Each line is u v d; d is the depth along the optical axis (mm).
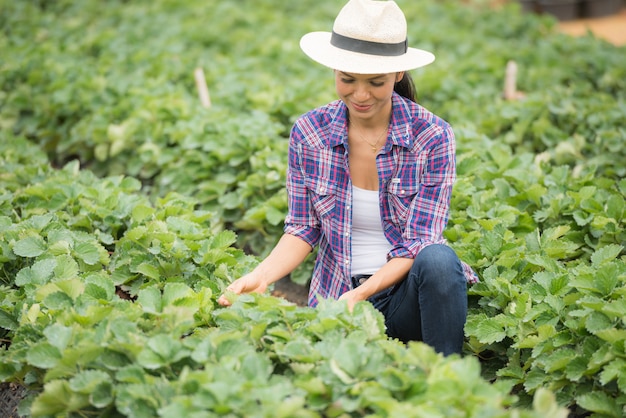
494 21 9992
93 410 2730
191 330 3205
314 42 3287
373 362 2627
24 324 3051
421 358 2600
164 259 3723
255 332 2857
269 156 5066
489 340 3258
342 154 3326
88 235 3971
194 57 8227
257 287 3273
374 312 2902
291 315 2975
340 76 3098
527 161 4910
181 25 9391
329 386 2576
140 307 3057
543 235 3932
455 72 7559
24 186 5008
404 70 3053
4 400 3686
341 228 3363
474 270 3723
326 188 3350
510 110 6000
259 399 2537
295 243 3436
